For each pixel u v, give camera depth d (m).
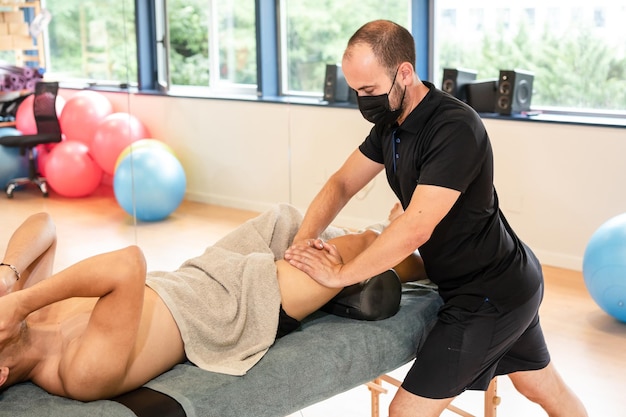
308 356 1.68
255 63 5.47
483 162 1.67
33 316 1.66
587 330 3.34
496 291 1.74
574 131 4.10
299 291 1.78
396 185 1.83
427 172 1.64
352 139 5.05
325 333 1.79
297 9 5.48
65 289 1.45
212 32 5.22
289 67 5.54
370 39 1.63
